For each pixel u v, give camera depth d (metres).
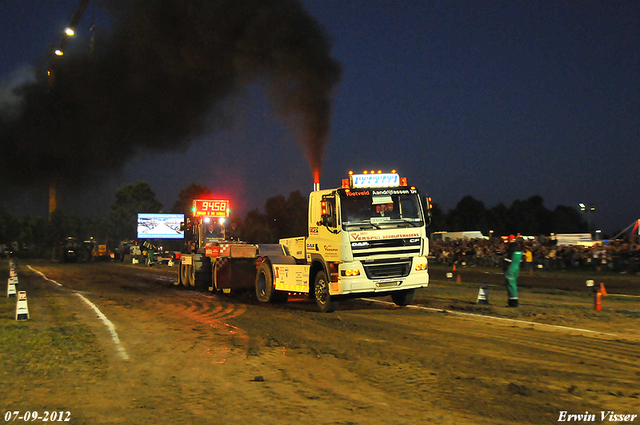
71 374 7.18
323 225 13.04
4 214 73.25
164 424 5.20
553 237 33.22
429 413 5.52
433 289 19.39
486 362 7.71
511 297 13.84
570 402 5.89
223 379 6.88
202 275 20.83
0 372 7.29
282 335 10.13
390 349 8.67
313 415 5.45
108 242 77.75
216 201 21.81
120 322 12.17
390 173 13.41
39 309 14.80
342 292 12.62
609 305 14.21
